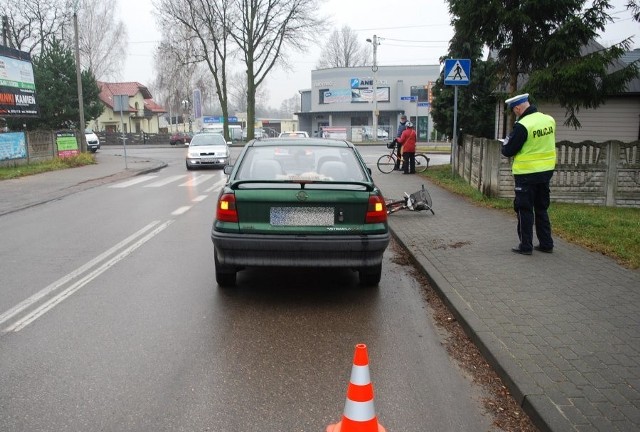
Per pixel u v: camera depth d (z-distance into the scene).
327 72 60.88
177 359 4.07
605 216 9.52
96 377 3.77
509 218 9.41
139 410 3.34
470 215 9.74
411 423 3.23
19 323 4.80
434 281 5.71
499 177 11.38
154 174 20.08
